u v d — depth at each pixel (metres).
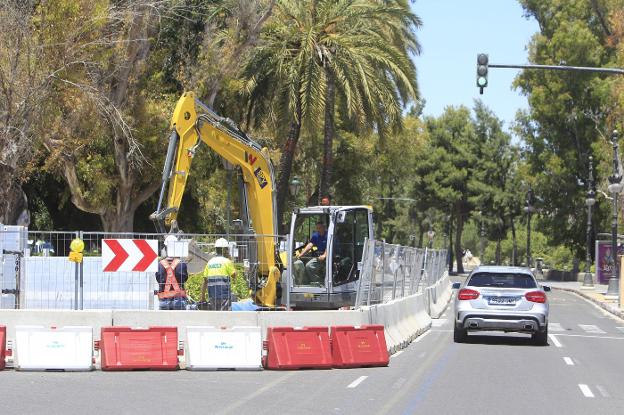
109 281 31.75
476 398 21.67
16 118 44.06
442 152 159.12
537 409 20.25
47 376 24.92
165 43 60.06
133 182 56.81
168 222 34.50
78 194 56.22
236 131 37.69
